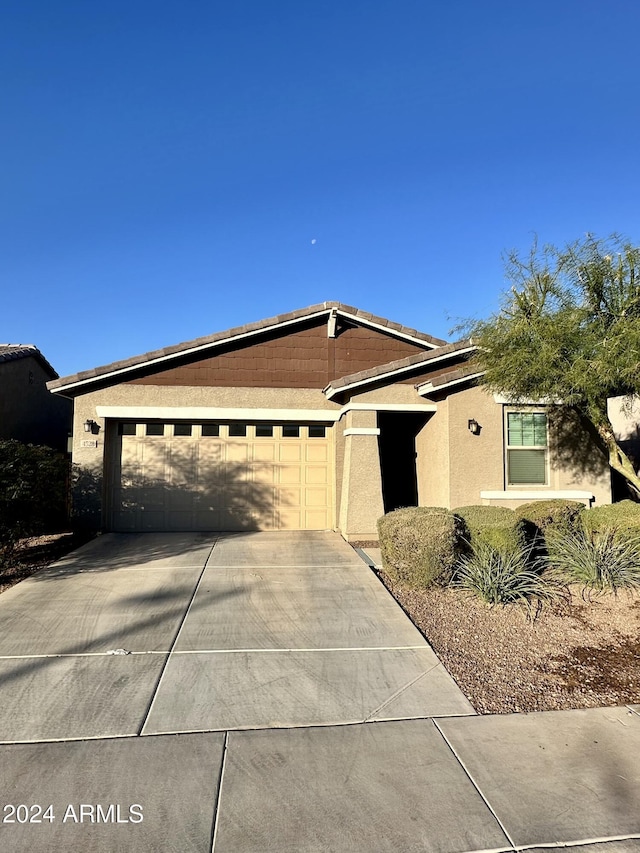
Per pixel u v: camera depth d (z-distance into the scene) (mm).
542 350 8227
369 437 10609
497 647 5434
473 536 7582
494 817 3018
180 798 3150
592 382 7992
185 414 11359
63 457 9750
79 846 2801
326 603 6602
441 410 10742
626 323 7875
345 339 12062
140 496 11367
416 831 2912
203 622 5953
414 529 7141
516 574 6852
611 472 11945
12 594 6914
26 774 3354
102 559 8734
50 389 10898
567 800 3154
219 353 11633
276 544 9906
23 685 4496
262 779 3322
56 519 11312
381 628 5820
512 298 9156
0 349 14922
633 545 7559
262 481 11625
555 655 5254
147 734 3809
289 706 4215
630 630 5809
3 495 8008
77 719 3988
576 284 8609
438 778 3344
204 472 11523
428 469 11492
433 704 4281
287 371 11805
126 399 11297
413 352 12258
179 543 9992
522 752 3633
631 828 2945
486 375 9430
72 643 5363
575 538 7883
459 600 6777
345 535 10359
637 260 8281
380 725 3965
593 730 3926
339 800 3143
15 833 2881
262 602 6621
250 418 11508
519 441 10844
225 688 4484
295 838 2861
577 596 6801
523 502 10398
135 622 5938
